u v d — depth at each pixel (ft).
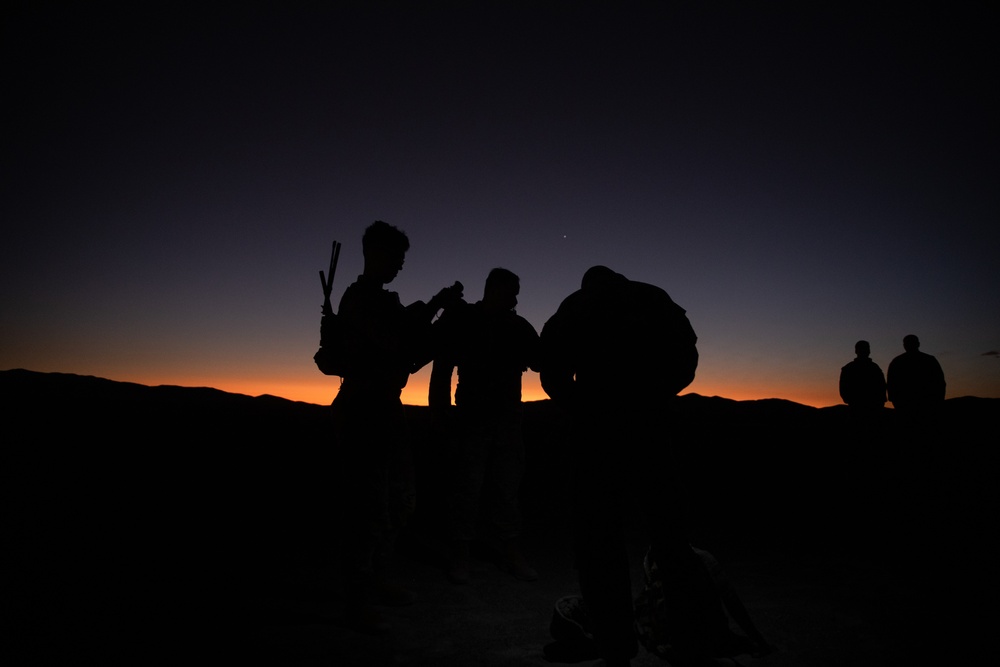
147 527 12.28
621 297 7.33
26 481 14.94
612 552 6.80
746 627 7.57
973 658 7.46
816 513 15.70
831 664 7.32
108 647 7.29
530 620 8.86
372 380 8.68
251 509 14.19
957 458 21.94
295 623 8.38
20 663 6.75
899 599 9.55
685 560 6.86
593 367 7.14
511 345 10.91
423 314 9.14
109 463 17.56
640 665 7.33
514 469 11.00
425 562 11.66
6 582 9.04
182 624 8.09
